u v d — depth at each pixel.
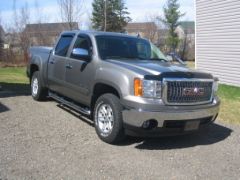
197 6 17.86
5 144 5.98
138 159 5.66
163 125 5.87
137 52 7.47
